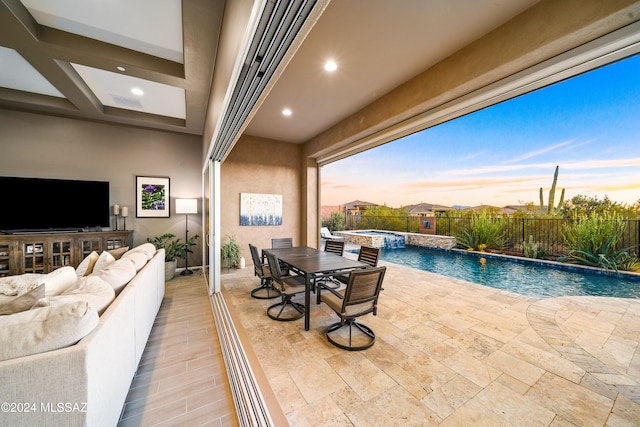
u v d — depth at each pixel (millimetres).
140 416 1459
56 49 2375
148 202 4715
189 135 5086
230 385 1742
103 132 4348
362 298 2139
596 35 1704
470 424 1380
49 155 3973
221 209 5066
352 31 2178
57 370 928
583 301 3268
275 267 2686
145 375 1850
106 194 4258
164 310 3098
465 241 6809
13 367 876
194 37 2246
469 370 1854
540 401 1547
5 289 1774
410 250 7801
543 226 5438
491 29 2148
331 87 3168
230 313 2906
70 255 3795
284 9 860
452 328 2516
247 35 1071
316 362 1951
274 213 5648
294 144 5941
